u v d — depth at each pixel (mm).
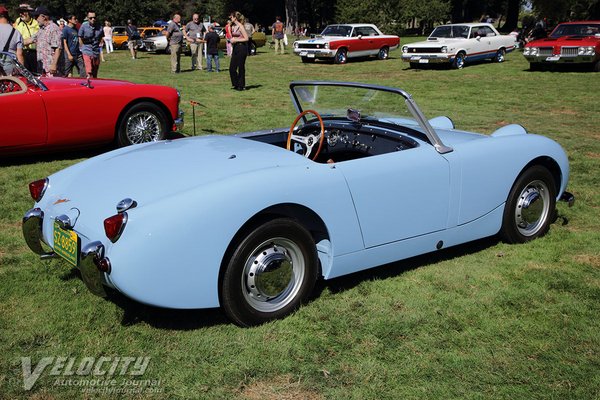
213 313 3420
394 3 41375
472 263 4211
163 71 19156
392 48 24547
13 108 6441
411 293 3709
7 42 8742
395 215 3680
